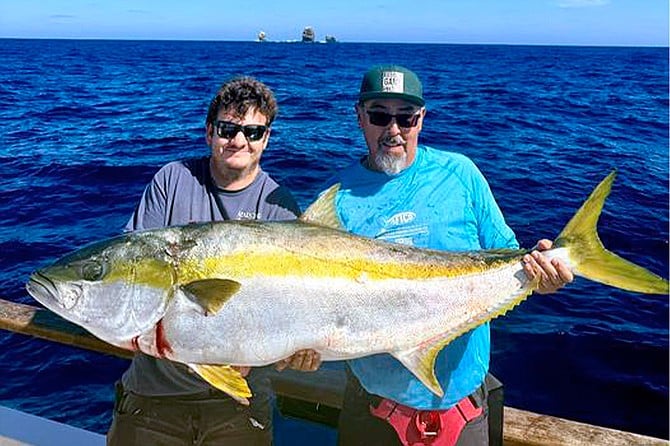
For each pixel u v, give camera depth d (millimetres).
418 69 52000
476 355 2947
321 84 35531
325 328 2656
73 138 17672
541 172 13555
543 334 6238
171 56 75625
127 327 2602
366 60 66062
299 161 13992
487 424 3027
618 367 5742
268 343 2604
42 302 2617
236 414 2992
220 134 2934
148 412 2967
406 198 2979
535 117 22844
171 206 3045
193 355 2594
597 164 14664
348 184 3092
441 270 2785
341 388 3328
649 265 8188
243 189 3059
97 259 2617
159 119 21438
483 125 20609
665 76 48844
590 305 6832
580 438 3002
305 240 2697
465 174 3027
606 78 45375
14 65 55188
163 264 2588
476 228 3029
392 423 2930
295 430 3461
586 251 2721
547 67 58812
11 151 15648
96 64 57406
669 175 13594
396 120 2922
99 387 5570
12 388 5559
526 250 2857
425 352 2758
